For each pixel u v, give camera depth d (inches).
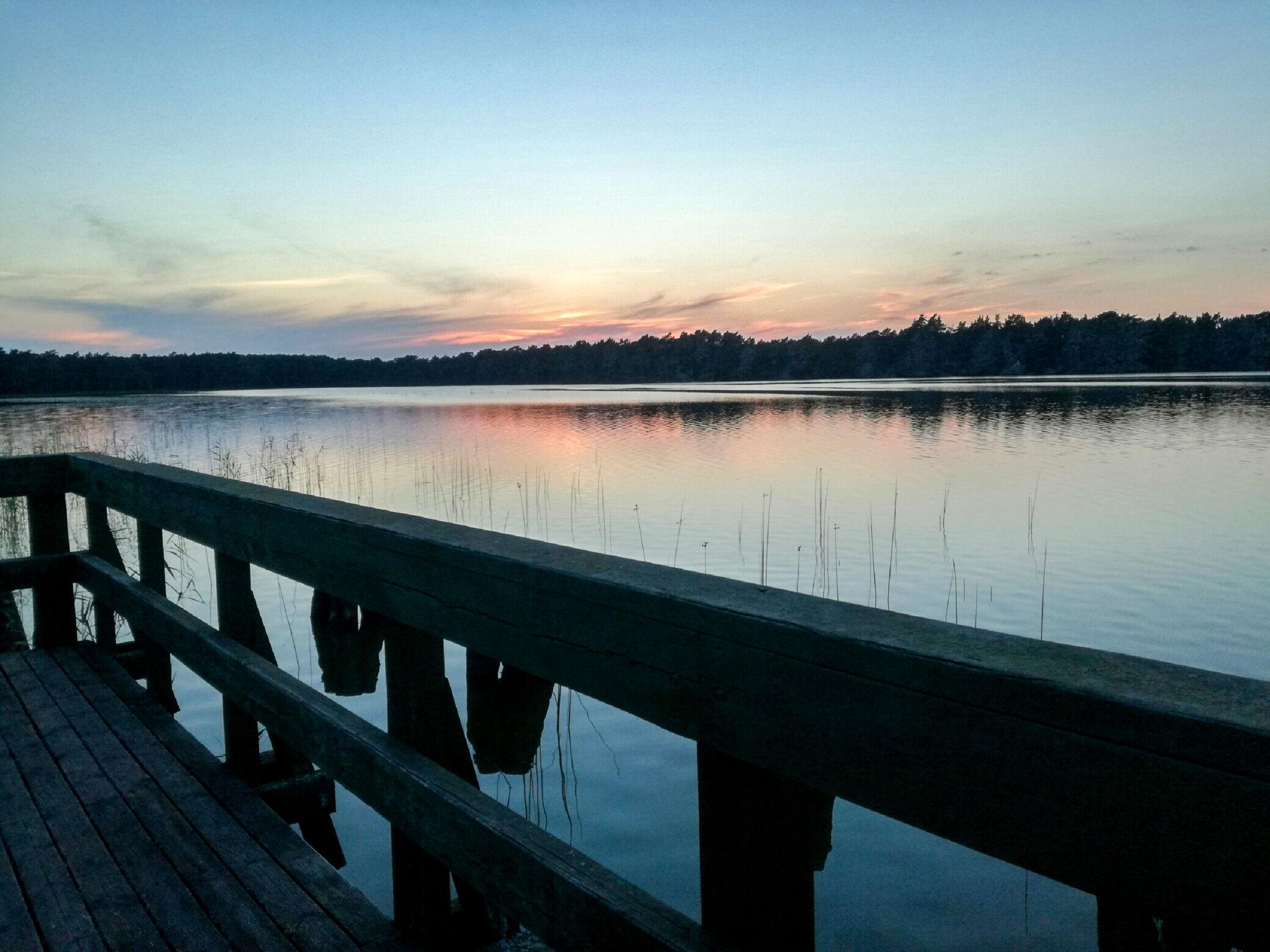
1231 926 29.5
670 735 210.7
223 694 109.3
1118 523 520.4
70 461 169.2
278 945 75.2
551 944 58.5
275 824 97.1
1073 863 33.6
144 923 78.4
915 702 38.3
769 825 48.7
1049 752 33.9
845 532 494.0
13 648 176.2
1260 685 32.2
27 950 74.7
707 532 498.6
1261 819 28.5
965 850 163.2
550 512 574.2
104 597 154.2
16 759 115.6
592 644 55.5
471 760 82.1
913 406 2004.2
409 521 78.3
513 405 2486.5
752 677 45.4
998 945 132.8
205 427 1437.0
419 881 75.9
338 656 86.4
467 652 69.5
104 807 101.6
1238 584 372.8
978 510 570.9
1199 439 1099.3
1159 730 30.8
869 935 135.9
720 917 50.4
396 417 1828.2
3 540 443.8
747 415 1760.6
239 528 101.8
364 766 79.5
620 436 1221.1
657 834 165.3
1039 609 339.0
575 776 190.1
